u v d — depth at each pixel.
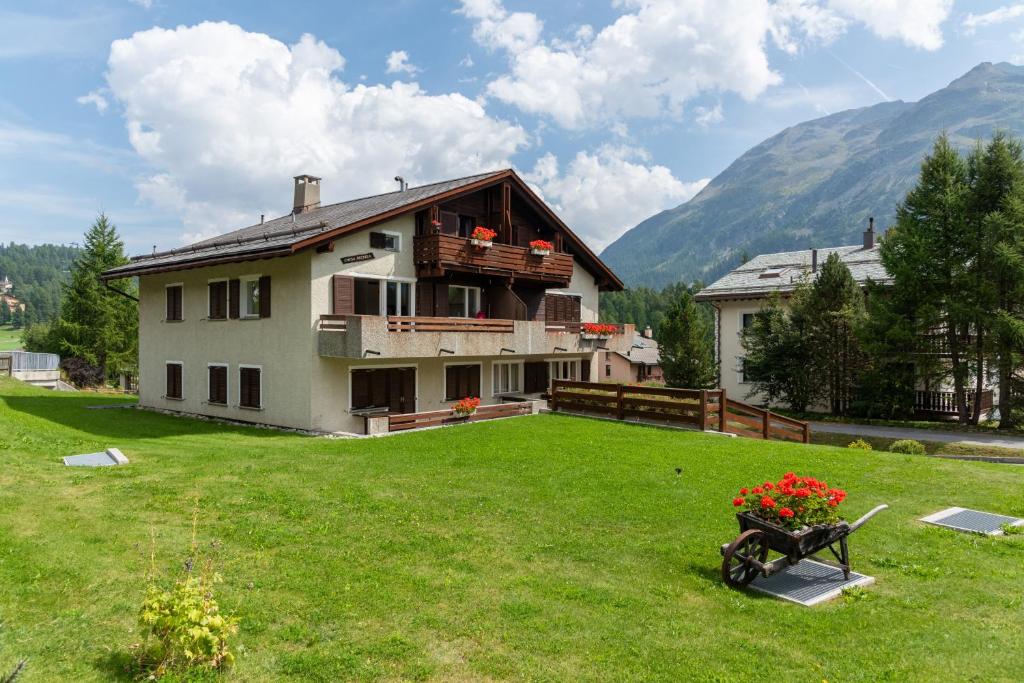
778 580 7.61
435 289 23.75
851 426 28.25
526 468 13.25
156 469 12.49
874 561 8.27
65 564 7.14
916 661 5.71
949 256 25.94
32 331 77.62
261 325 21.86
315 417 20.16
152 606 5.26
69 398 29.66
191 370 25.22
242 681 5.16
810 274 34.22
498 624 6.27
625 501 10.77
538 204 26.59
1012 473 13.19
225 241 24.56
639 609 6.70
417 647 5.79
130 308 49.56
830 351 30.50
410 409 23.06
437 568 7.71
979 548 8.76
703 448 15.61
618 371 64.94
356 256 20.67
